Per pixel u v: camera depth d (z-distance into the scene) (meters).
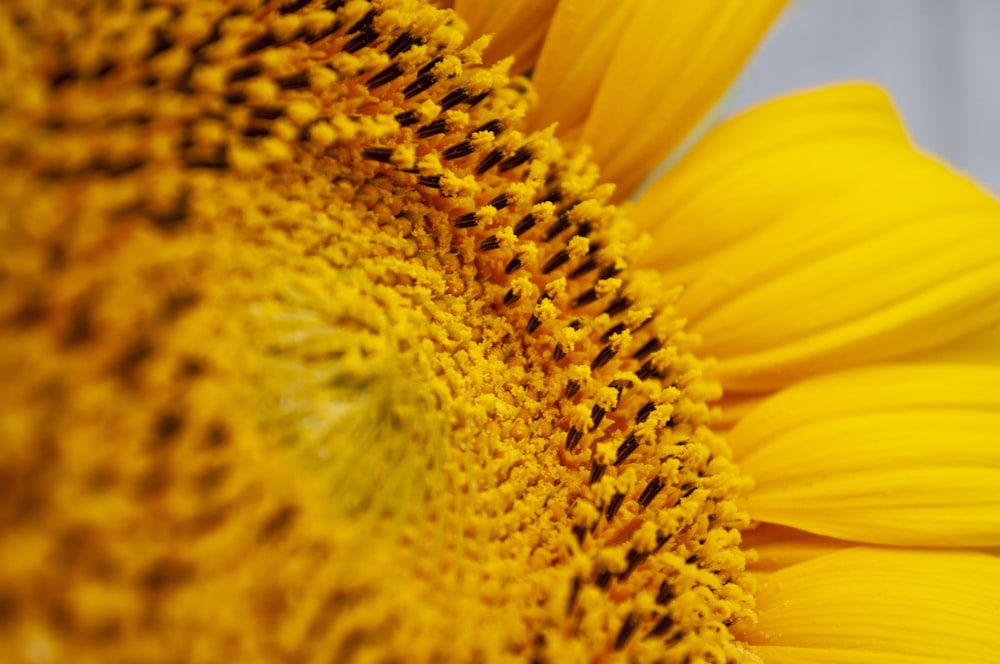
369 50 0.31
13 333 0.28
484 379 0.32
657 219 0.34
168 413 0.28
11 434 0.27
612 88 0.34
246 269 0.30
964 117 0.52
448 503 0.31
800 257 0.34
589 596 0.31
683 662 0.31
